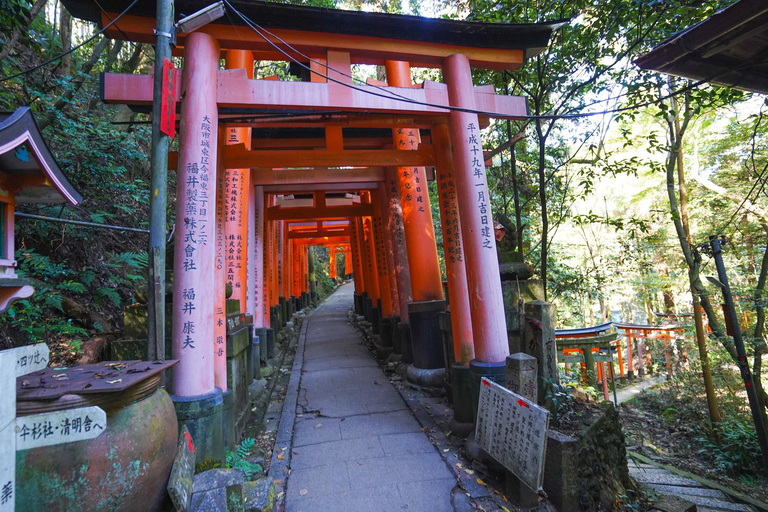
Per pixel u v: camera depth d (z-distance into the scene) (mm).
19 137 2639
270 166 5543
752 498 5793
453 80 4840
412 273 7285
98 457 1934
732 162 10898
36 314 4582
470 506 3344
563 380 5988
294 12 4215
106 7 3971
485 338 4449
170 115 3549
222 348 4277
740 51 3645
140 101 4148
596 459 3771
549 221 9578
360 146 8508
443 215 5621
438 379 6543
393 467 4004
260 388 6230
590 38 6582
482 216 4609
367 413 5566
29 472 1793
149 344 3217
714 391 8797
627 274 13156
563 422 3842
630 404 10977
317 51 4625
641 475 6441
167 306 4121
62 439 1807
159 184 3344
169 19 3535
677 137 8336
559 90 7254
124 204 7688
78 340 4707
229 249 6672
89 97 7805
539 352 4105
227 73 4188
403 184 7367
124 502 2004
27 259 4887
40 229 5570
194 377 3592
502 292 4895
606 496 3756
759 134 9398
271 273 11930
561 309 12234
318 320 16266
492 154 6793
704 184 10484
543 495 3545
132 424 2121
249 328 6156
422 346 6781
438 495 3514
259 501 2807
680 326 11828
